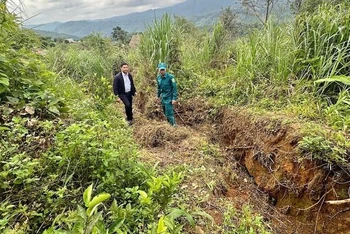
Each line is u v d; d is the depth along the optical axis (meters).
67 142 2.80
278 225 3.96
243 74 6.59
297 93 5.20
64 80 6.03
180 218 3.12
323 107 4.75
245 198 4.40
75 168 2.72
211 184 4.17
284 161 4.20
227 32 8.98
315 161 3.71
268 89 5.75
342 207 3.42
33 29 4.54
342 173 3.48
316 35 5.30
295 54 5.57
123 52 11.97
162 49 8.00
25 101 3.48
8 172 2.39
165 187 2.50
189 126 6.74
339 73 4.91
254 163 4.91
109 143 3.01
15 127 2.88
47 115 3.47
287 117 4.66
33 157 2.79
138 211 2.61
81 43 13.27
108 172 2.73
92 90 6.81
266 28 6.63
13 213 2.22
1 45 3.60
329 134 3.85
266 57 6.31
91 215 1.70
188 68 8.09
